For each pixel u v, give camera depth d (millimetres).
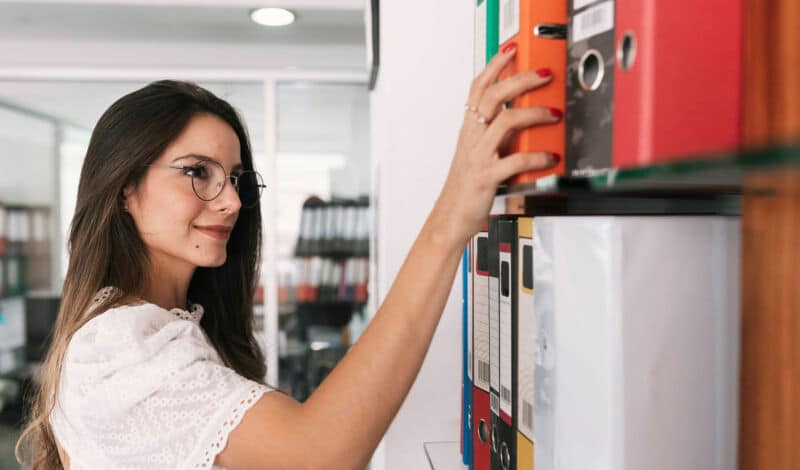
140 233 944
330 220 2863
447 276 594
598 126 412
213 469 745
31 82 2721
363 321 2906
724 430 396
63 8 2330
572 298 430
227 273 1283
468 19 1172
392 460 1161
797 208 289
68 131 2768
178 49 2781
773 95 284
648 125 342
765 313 309
